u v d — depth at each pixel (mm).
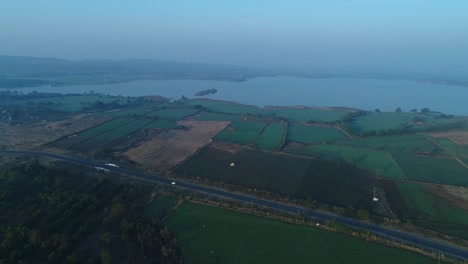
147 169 149875
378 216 109938
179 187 131000
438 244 93500
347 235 96688
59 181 122188
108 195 116188
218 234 96188
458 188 132500
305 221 104250
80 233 91750
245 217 106562
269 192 126188
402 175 145625
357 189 131625
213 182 135875
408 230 101000
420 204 119125
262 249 89062
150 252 86688
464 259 86188
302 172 148375
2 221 95562
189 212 109438
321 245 91375
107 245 87438
